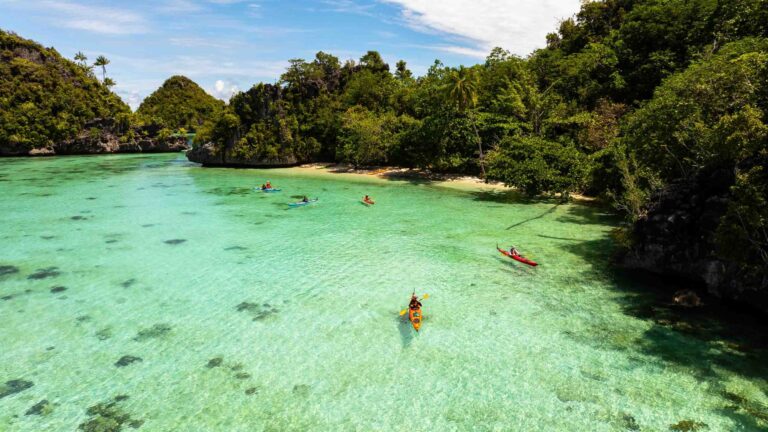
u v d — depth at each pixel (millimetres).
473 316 21844
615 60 62469
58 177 70812
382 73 103062
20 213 43844
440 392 16031
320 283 26172
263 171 80438
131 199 52188
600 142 51031
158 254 31516
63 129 116375
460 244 33500
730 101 24453
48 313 22125
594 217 41250
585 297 23859
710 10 54312
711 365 17375
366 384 16484
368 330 20531
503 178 48844
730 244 19609
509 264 28984
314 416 14781
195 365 17688
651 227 26219
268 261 30062
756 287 21047
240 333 20250
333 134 85562
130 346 19078
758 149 19281
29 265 28969
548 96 64562
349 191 57812
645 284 25297
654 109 29438
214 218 42625
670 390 15953
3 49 124688
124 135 127188
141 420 14547
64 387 16234
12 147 109688
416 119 77688
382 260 30078
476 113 66688
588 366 17547
